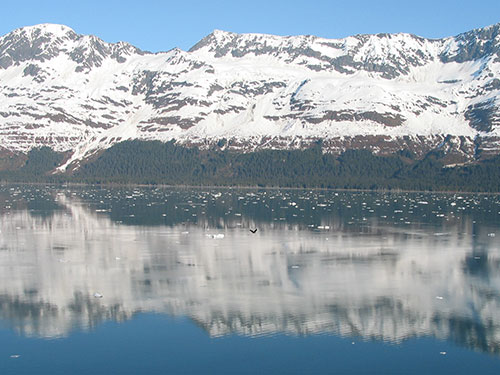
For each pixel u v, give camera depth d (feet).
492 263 466.70
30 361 276.82
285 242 562.25
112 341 299.38
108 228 654.12
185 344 296.30
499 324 326.24
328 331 314.76
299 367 272.31
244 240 573.33
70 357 281.33
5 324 321.32
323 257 487.20
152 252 503.61
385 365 274.77
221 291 381.19
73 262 460.96
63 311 341.41
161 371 267.59
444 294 378.73
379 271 437.17
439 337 308.60
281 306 351.87
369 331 314.14
